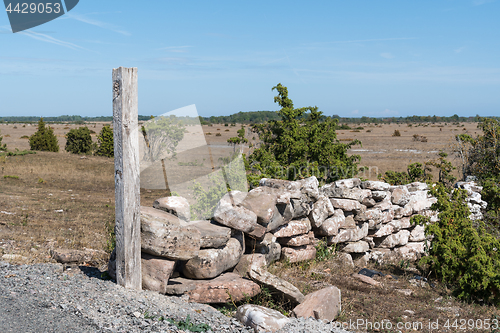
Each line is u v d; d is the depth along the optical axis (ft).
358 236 27.94
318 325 15.01
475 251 22.72
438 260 24.75
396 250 31.24
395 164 98.89
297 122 43.55
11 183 62.23
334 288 17.53
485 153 50.83
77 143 123.54
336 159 43.19
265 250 21.80
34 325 11.73
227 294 16.87
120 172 15.47
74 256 20.71
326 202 25.66
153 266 16.22
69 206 45.24
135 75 15.10
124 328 12.32
